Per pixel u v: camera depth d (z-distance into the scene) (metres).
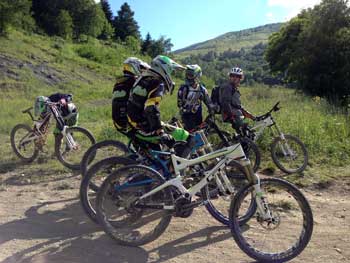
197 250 4.41
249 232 4.75
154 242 4.61
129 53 73.38
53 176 7.27
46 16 66.81
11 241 4.67
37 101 7.98
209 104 6.89
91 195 5.79
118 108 5.45
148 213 5.23
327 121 9.97
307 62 25.00
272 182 4.30
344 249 4.38
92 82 37.03
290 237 4.62
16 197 6.20
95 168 4.86
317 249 4.39
